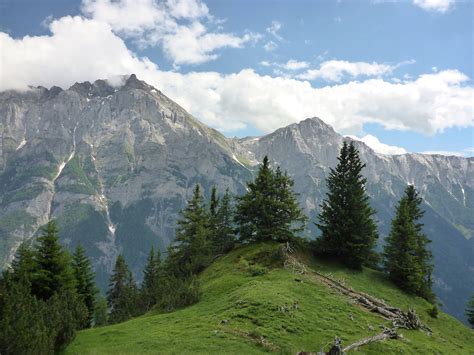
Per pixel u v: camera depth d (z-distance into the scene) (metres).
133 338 36.47
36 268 55.38
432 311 55.31
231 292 49.41
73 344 36.44
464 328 55.44
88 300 79.25
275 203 69.94
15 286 31.88
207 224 80.88
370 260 70.75
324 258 68.31
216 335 35.19
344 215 67.81
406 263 63.00
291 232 71.00
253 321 38.56
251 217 72.25
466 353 42.72
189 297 50.81
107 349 33.38
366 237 67.75
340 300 47.41
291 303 42.44
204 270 67.81
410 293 62.28
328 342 35.66
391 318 45.91
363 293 52.78
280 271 56.38
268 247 64.94
